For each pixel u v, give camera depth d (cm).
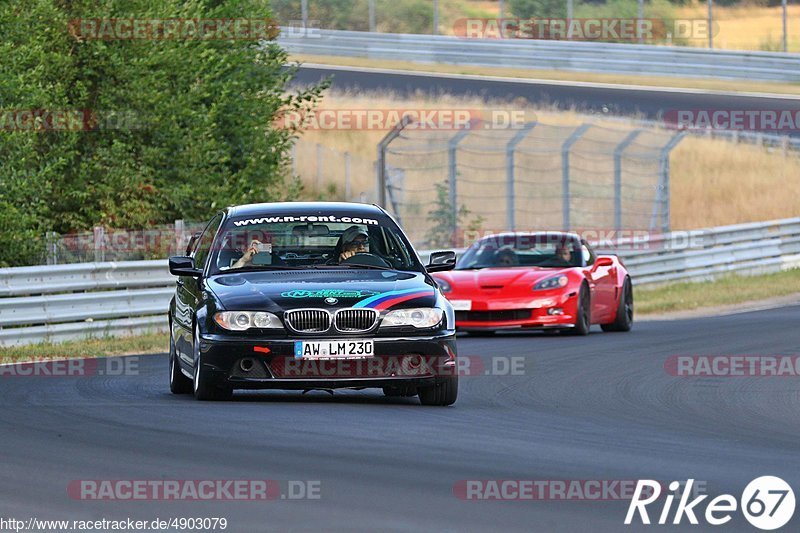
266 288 3406
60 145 7412
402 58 15975
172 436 2825
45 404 3450
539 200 12412
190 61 7969
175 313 3881
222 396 3481
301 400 3553
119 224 7706
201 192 8012
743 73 14988
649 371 4459
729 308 7994
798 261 10456
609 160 13100
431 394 3472
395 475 2377
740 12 16912
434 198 12150
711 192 13000
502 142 13175
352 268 3638
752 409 3566
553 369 4506
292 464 2484
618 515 2061
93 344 5447
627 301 6406
